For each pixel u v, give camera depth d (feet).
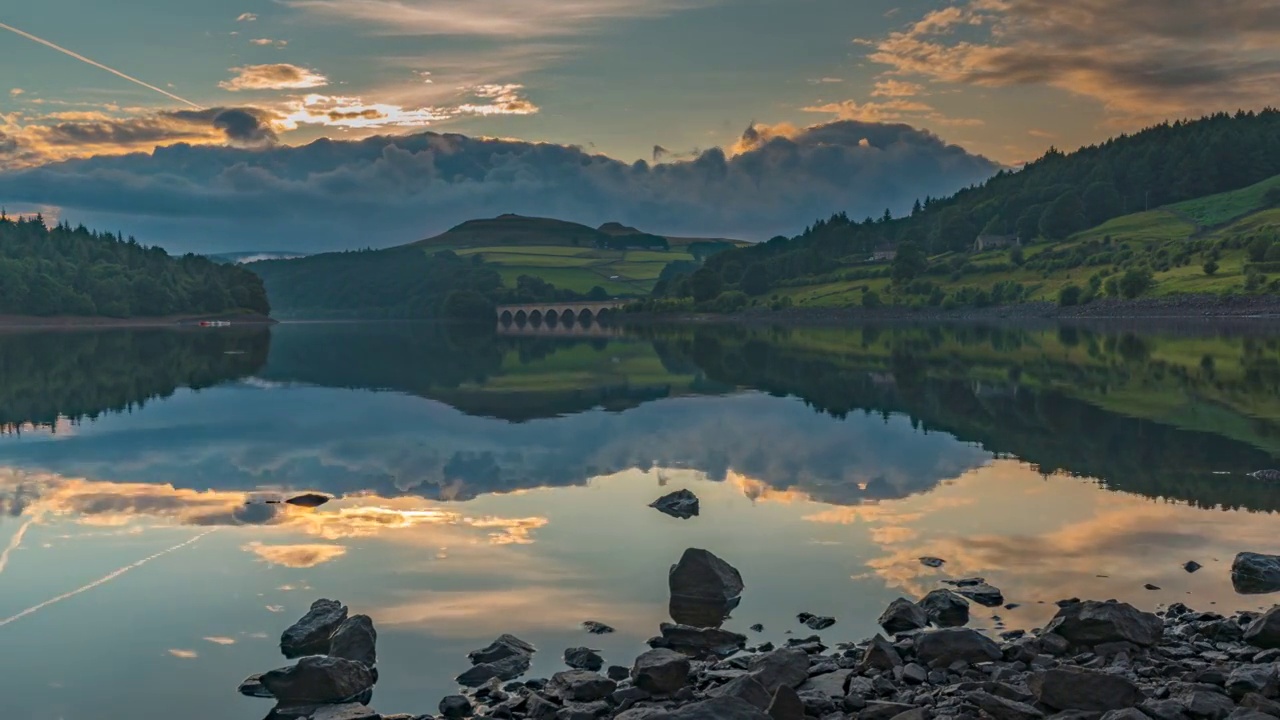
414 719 56.39
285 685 60.39
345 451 150.51
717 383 266.77
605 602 77.56
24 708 58.85
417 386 260.42
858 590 79.97
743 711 50.37
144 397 230.68
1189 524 101.71
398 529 100.83
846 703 54.90
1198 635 66.59
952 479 127.13
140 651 67.72
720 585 78.43
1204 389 237.66
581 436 166.40
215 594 79.56
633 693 56.75
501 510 109.91
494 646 66.74
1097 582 81.51
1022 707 52.08
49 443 158.92
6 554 91.35
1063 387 246.47
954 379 272.92
